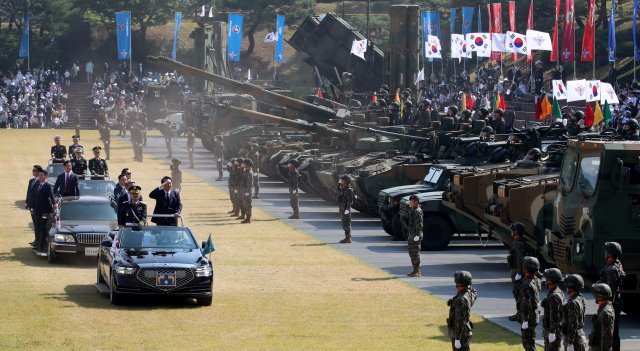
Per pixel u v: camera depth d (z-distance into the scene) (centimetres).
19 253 7594
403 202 7988
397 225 8319
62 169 10512
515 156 8250
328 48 15638
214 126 15638
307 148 12506
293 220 9781
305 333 4988
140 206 6594
